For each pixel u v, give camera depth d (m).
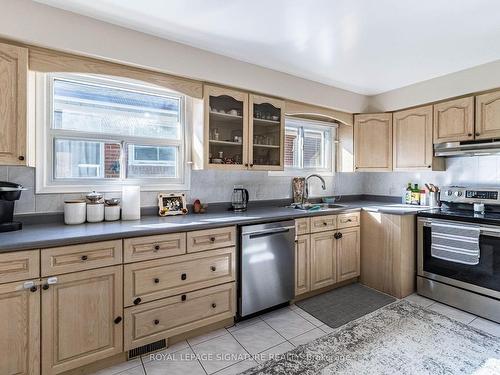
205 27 2.01
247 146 2.67
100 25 1.91
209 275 2.13
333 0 1.69
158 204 2.50
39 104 2.03
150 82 2.17
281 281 2.52
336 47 2.30
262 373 1.75
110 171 2.35
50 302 1.56
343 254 3.02
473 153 2.75
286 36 2.14
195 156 2.58
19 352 1.49
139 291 1.84
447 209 2.99
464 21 1.91
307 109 3.12
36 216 2.03
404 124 3.24
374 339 2.11
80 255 1.64
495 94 2.53
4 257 1.44
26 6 1.69
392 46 2.29
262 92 2.72
